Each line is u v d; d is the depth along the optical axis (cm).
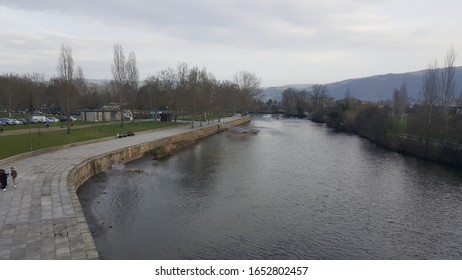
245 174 3994
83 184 3247
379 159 5197
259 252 2056
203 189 3316
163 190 3228
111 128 6925
